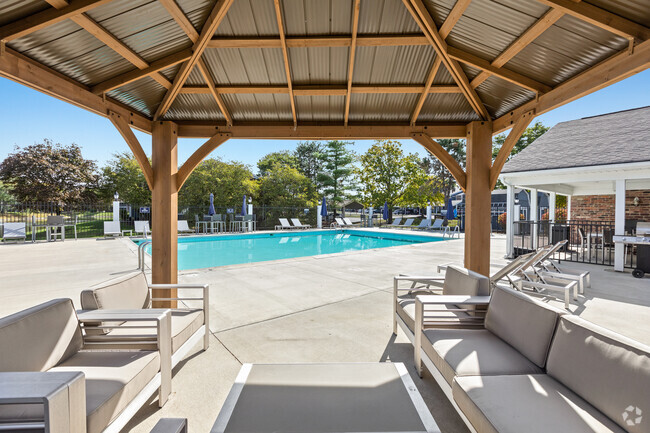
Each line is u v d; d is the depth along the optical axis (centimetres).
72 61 291
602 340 156
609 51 266
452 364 194
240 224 1922
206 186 1919
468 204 454
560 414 146
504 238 1547
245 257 1116
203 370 272
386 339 335
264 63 377
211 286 552
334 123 477
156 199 424
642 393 131
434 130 473
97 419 150
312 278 616
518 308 220
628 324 385
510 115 407
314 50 360
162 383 221
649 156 691
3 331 157
